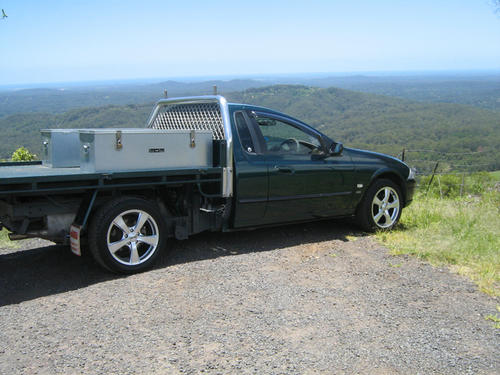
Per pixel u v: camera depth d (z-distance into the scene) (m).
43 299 3.91
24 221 4.16
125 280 4.36
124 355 2.99
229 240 5.76
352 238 5.91
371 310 3.74
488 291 4.14
